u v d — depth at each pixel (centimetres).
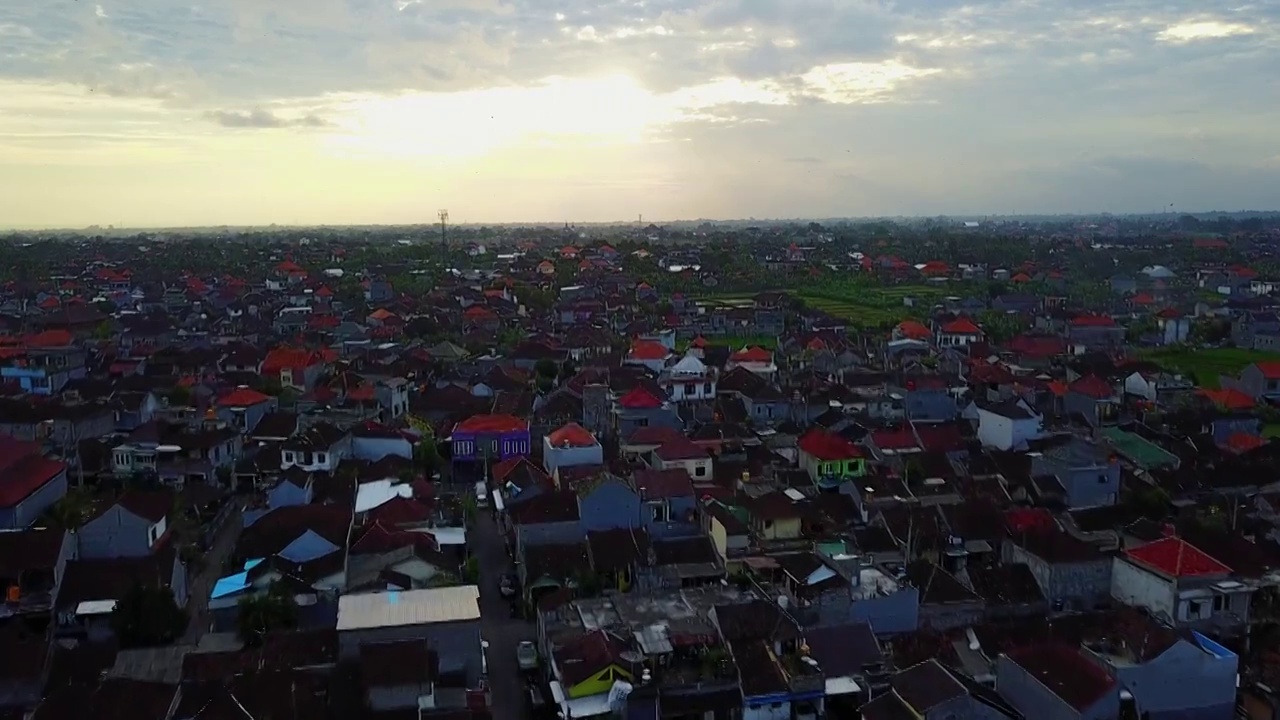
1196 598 5994
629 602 5966
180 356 14012
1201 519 7581
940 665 4969
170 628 5878
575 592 6281
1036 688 4925
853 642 5444
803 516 7419
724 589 6256
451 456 9919
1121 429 10481
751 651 5244
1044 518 7431
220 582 6334
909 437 9406
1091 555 6525
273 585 6075
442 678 5169
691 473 8581
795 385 12488
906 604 6022
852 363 14525
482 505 8662
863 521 7706
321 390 12000
